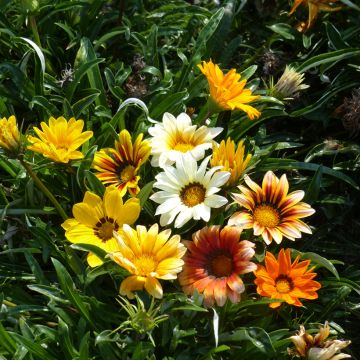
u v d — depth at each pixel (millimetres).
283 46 1158
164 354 818
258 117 925
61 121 822
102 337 767
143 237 764
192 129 847
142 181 897
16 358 786
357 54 1034
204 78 998
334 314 881
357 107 971
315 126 1065
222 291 761
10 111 994
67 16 1099
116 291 863
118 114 925
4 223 924
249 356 814
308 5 1042
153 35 1054
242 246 776
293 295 756
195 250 792
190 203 792
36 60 968
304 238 944
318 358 748
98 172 907
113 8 1142
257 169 950
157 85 1020
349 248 957
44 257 844
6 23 1046
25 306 827
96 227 809
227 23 1070
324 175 1006
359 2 1113
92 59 996
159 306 755
